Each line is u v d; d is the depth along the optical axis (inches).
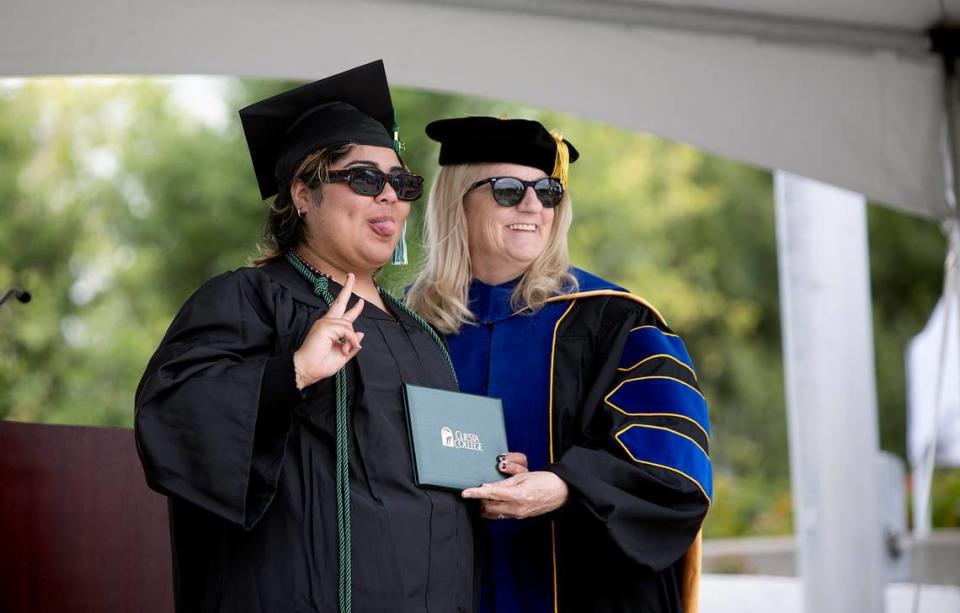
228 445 154.4
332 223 174.7
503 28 236.8
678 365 191.9
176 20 226.1
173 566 167.8
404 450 165.6
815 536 279.3
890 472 320.8
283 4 229.1
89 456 193.0
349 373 166.7
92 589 191.0
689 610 188.5
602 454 179.6
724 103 244.2
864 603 277.0
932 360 372.5
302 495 160.2
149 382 157.8
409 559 160.6
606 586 187.8
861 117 245.8
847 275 283.4
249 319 165.9
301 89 179.3
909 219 803.4
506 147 202.7
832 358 281.6
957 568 448.8
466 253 203.6
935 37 243.6
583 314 198.5
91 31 223.9
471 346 199.5
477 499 173.2
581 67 240.1
